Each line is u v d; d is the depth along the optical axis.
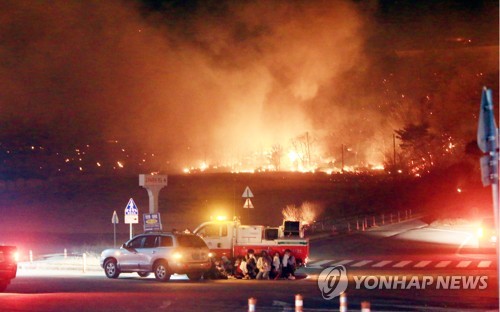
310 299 19.06
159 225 32.47
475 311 16.41
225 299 18.73
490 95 11.89
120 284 24.30
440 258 36.00
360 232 58.03
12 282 25.19
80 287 22.91
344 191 91.12
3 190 94.31
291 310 16.45
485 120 11.84
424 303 18.11
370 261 35.16
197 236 27.38
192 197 86.00
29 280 26.41
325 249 43.75
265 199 83.50
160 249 26.50
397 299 19.11
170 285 23.94
